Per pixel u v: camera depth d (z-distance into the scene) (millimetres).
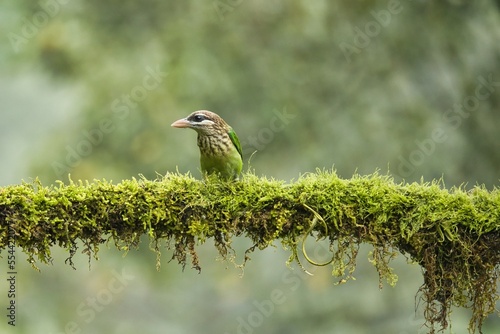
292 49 14203
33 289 15547
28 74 15750
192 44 14023
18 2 14297
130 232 6246
